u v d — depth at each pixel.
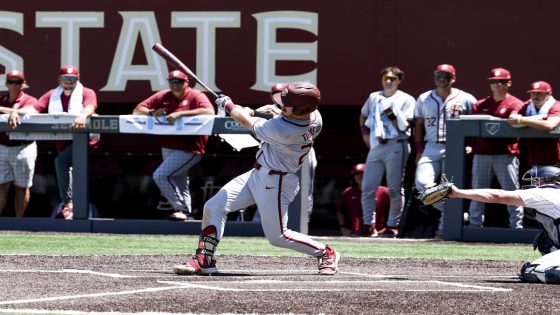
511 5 37.91
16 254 26.75
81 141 34.72
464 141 33.34
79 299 17.58
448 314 16.53
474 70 38.12
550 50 37.78
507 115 34.25
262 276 21.89
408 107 35.66
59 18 39.56
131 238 32.66
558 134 32.34
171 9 39.28
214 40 39.16
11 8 39.69
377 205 37.16
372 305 17.31
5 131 34.94
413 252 29.59
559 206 20.58
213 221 21.98
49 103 35.38
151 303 17.16
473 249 30.84
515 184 34.16
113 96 39.53
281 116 21.05
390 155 35.50
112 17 39.47
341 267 24.92
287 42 38.94
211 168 39.38
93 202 40.97
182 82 34.50
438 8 38.22
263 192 21.58
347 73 38.69
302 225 33.41
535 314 16.66
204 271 21.98
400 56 38.44
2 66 39.75
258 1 38.94
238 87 39.16
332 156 40.19
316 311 16.56
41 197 40.31
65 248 29.02
